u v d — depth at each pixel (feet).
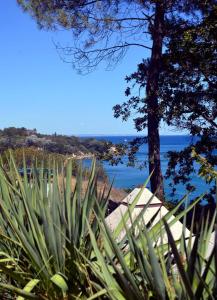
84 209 14.47
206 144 51.26
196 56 49.57
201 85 51.19
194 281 9.88
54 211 14.35
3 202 15.31
